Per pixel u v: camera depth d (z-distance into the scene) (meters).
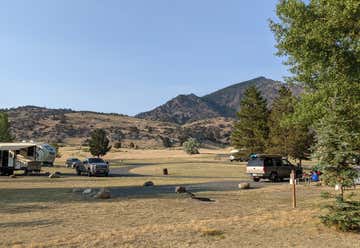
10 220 13.30
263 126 58.94
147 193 22.34
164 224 12.36
